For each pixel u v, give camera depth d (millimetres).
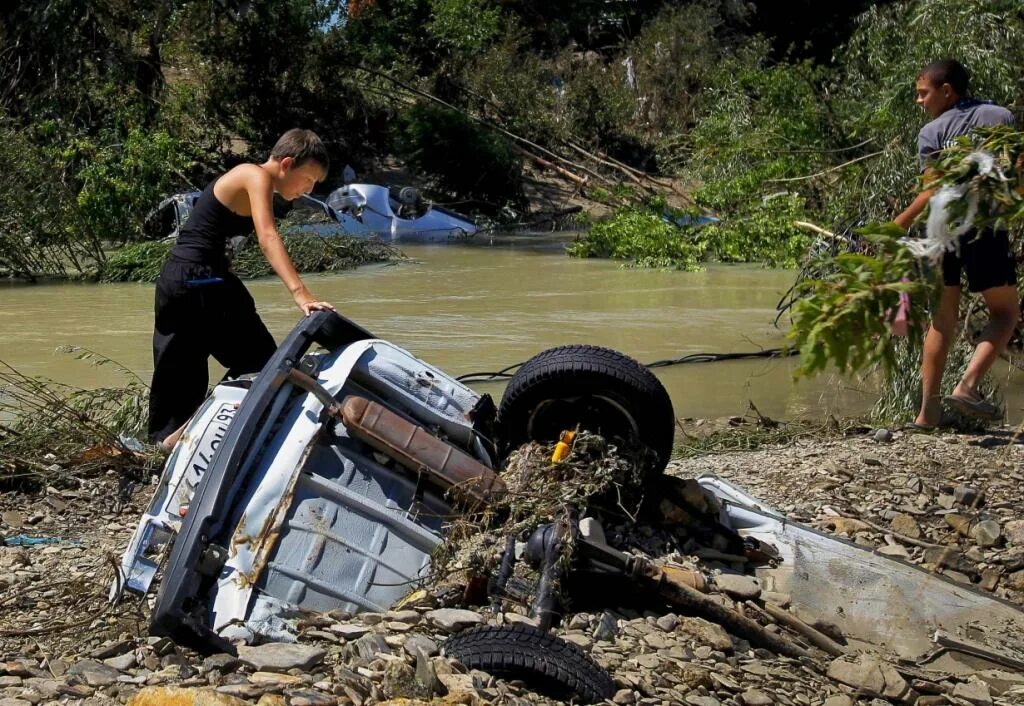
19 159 15969
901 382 7918
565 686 3658
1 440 6836
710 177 18906
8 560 5078
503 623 4047
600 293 14055
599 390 4785
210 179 22844
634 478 4797
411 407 4664
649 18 34469
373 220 20391
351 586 4133
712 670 4078
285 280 5117
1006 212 2418
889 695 4113
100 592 4613
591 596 4496
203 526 3980
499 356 10164
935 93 6723
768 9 35938
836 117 17625
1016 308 6348
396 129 25125
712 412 8648
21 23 20609
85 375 9258
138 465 6633
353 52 25844
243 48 24641
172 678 3641
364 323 11680
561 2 34625
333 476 4281
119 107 20734
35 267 15516
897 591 4961
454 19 27266
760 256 16969
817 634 4520
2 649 3994
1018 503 5969
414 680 3443
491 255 18016
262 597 3998
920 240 2314
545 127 26922
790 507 5945
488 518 4387
